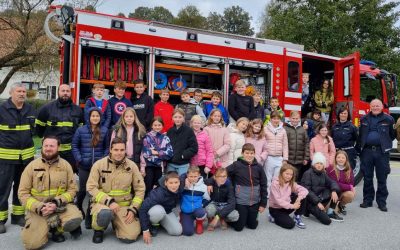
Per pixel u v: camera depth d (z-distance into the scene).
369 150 6.02
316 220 5.22
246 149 4.75
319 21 16.64
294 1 18.33
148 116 5.65
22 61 17.05
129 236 3.99
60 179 4.07
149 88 6.06
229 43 6.77
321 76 9.15
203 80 7.06
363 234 4.58
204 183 4.57
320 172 5.26
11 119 4.43
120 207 4.16
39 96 23.66
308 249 4.01
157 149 4.94
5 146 4.40
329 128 8.32
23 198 3.92
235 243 4.12
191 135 5.22
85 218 4.53
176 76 6.68
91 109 4.68
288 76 7.48
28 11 16.25
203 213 4.34
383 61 16.62
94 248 3.83
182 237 4.29
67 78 5.91
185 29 6.71
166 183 4.21
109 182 4.20
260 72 7.36
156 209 4.11
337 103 8.26
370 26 17.20
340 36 16.42
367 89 8.66
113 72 5.98
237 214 4.55
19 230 4.37
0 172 4.38
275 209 4.96
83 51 5.79
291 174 4.85
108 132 4.91
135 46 5.86
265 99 7.35
